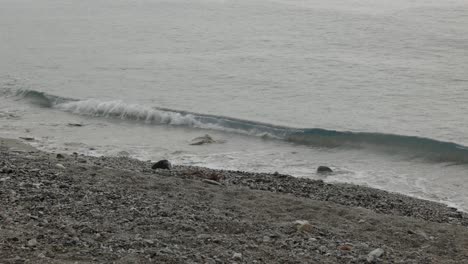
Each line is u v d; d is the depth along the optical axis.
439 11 78.56
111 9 87.62
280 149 32.19
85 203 17.84
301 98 42.66
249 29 70.69
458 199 24.72
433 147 31.39
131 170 23.86
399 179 27.38
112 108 38.81
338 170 28.62
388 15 76.94
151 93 43.81
